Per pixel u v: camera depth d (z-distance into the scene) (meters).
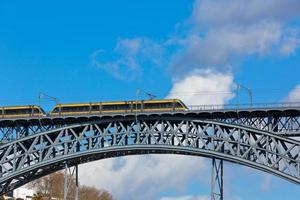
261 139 99.38
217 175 101.81
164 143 104.31
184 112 103.31
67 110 109.81
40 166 109.19
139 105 106.25
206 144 102.31
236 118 103.50
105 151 106.88
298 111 98.88
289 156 98.94
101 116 107.44
